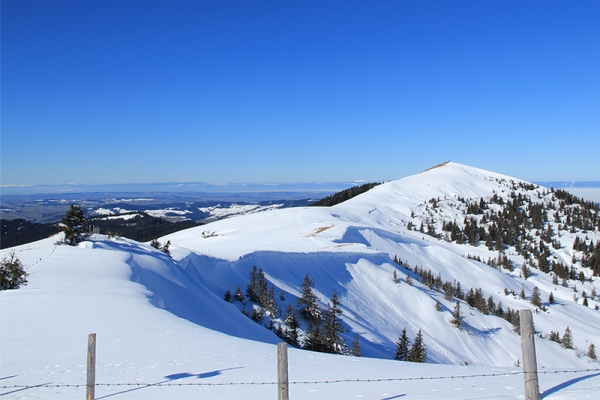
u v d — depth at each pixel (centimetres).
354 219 16575
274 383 1137
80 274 3253
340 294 7156
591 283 14350
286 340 4503
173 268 4353
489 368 1533
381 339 5675
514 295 10719
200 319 3316
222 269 6469
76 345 1584
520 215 19688
